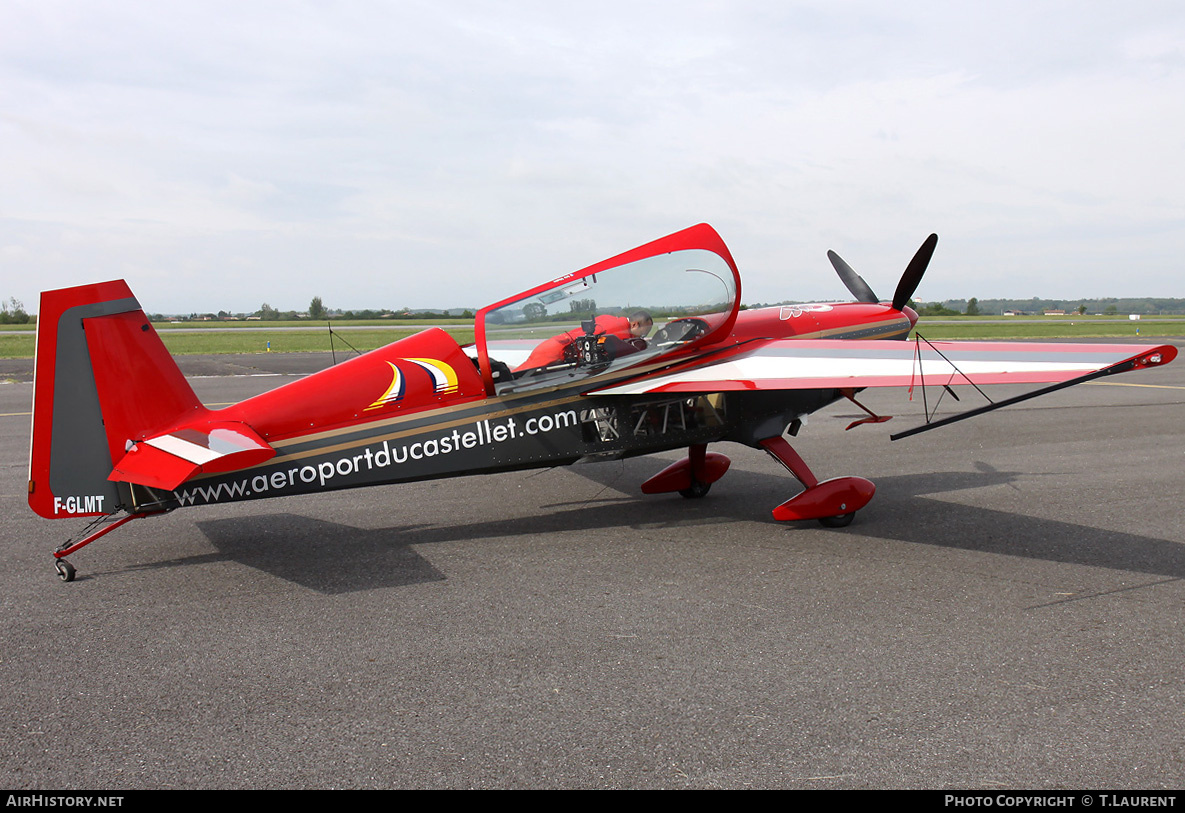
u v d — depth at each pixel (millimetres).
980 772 2664
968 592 4387
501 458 5570
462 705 3174
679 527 5816
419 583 4645
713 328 6082
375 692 3293
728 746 2842
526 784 2623
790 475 7547
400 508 6453
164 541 5551
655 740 2887
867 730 2938
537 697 3232
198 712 3143
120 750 2873
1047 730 2930
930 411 11219
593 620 4043
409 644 3773
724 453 8672
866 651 3627
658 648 3691
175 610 4246
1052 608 4137
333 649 3723
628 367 5793
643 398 5887
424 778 2666
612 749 2832
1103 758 2746
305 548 5379
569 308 5586
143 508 4859
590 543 5434
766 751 2803
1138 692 3215
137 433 4828
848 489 5711
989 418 10656
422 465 5367
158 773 2723
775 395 6258
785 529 5738
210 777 2693
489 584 4613
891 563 4926
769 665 3494
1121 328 40531
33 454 4637
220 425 4957
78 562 5098
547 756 2795
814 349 6043
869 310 7301
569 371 5598
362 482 5246
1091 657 3543
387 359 5266
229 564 5031
